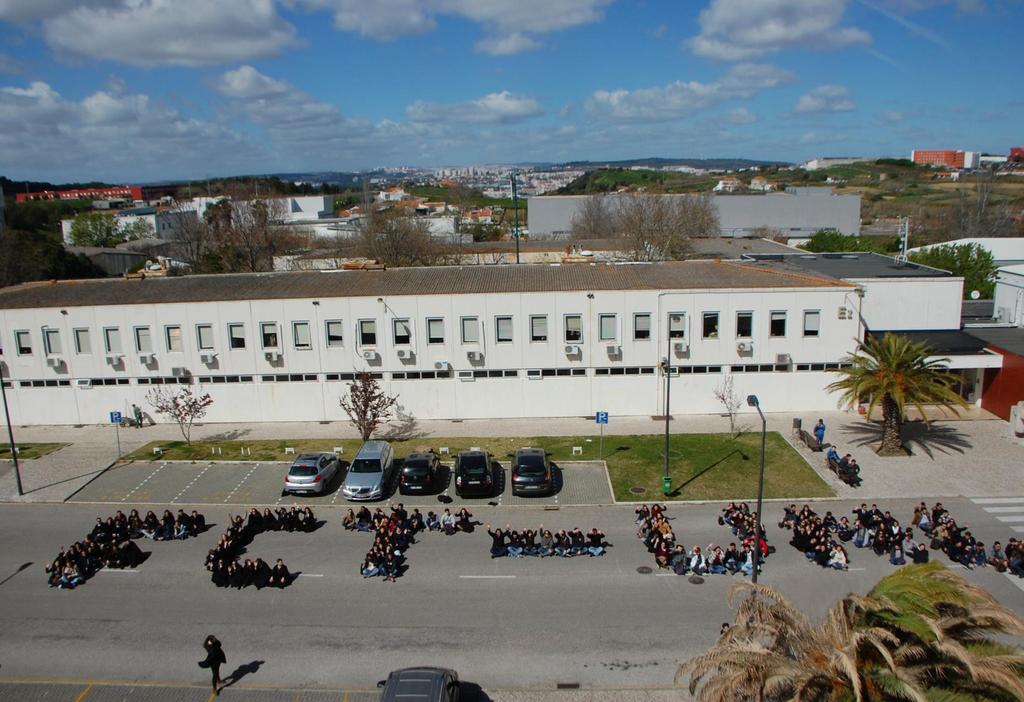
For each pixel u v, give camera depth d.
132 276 59.22
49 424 48.78
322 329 46.72
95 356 47.69
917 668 15.01
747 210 117.38
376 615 26.83
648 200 93.31
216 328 47.03
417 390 47.25
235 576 28.95
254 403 47.94
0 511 36.81
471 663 23.92
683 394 46.75
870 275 51.53
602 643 24.78
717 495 36.03
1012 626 15.23
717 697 15.80
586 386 46.84
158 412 48.22
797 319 45.44
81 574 29.98
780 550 30.53
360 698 22.47
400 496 37.41
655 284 46.78
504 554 30.95
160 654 24.91
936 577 16.16
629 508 35.22
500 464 40.50
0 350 48.00
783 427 44.00
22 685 23.42
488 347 46.47
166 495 38.16
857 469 36.53
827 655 15.73
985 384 46.50
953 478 36.84
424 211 166.50
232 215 101.81
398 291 47.00
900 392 36.66
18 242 84.69
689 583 28.39
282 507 36.09
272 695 22.72
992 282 66.56
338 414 47.81
